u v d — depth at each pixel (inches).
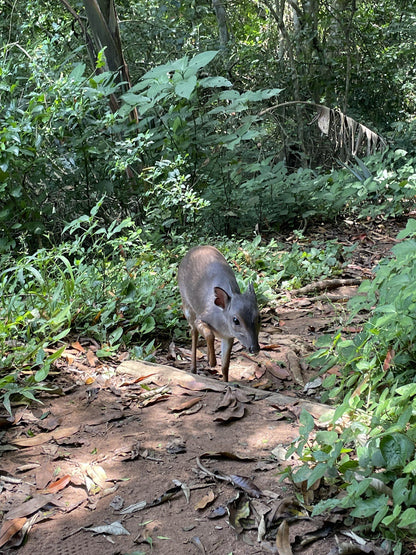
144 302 251.4
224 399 181.2
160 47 570.6
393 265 186.4
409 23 703.1
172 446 158.1
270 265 327.6
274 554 119.4
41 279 235.5
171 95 359.6
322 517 127.3
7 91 356.2
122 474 147.3
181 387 191.9
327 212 450.6
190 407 179.3
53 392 187.9
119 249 312.5
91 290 249.1
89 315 238.2
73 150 358.6
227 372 205.9
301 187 439.8
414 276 169.0
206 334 201.0
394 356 166.9
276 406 177.5
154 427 168.7
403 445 123.6
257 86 625.3
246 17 714.8
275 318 265.1
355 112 675.4
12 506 136.0
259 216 433.1
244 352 233.8
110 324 231.1
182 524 129.3
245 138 390.0
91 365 208.2
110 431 167.5
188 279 216.2
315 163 625.6
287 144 581.3
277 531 124.8
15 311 223.3
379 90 703.7
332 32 688.4
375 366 171.3
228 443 159.0
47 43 344.8
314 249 346.0
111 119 344.8
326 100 655.8
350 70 681.0
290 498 132.4
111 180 353.7
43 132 334.3
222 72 608.1
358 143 496.4
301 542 121.5
